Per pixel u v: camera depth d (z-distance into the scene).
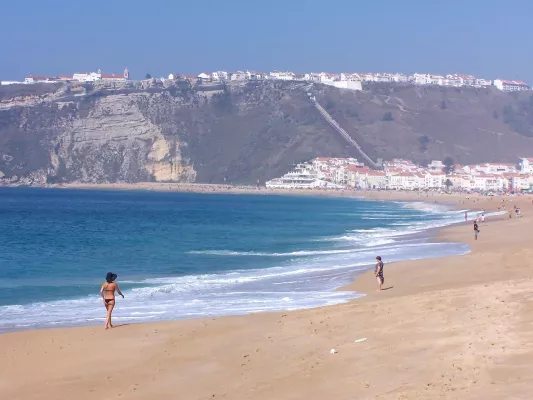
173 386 15.01
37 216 108.19
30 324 23.80
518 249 44.03
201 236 71.12
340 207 158.88
